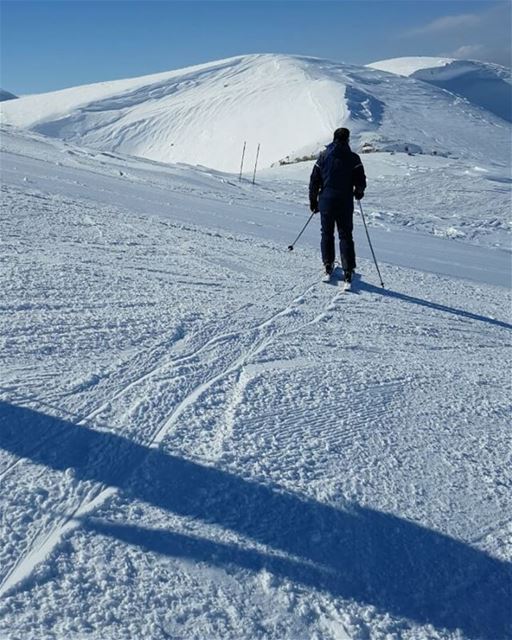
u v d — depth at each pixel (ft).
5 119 548.72
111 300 21.15
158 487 11.02
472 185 133.90
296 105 429.38
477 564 10.64
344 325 23.12
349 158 28.84
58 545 9.34
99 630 8.19
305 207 79.30
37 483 10.59
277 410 14.65
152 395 14.33
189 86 571.69
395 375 18.29
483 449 14.44
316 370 17.66
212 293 24.62
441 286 34.88
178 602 8.82
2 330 16.67
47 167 63.31
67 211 36.83
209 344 18.48
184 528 10.15
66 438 12.00
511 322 28.40
